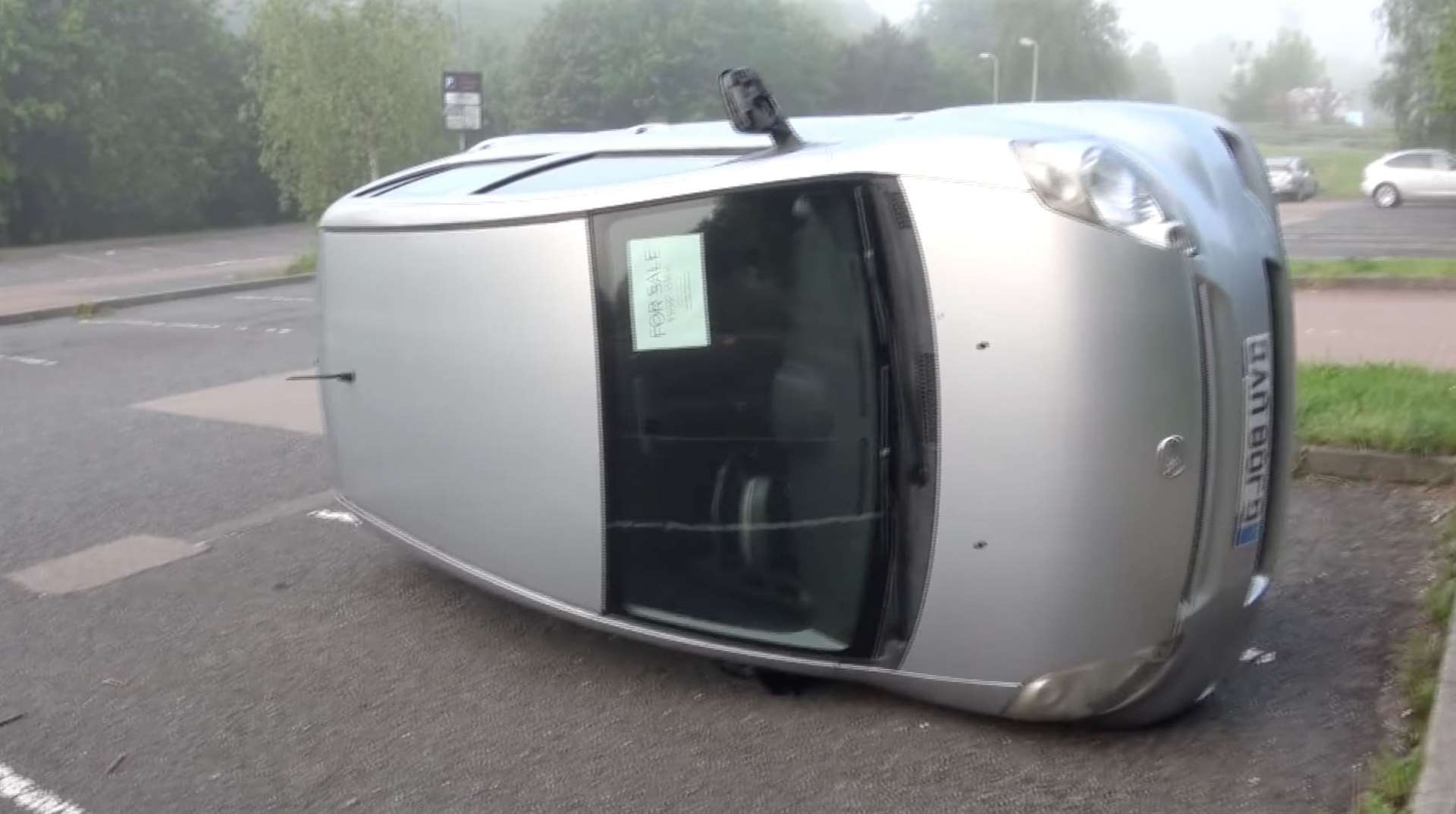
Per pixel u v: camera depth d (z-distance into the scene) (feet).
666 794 12.69
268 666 16.44
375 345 17.06
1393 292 42.70
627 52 229.66
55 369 42.09
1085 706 12.49
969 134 12.28
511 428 15.02
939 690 13.12
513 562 15.51
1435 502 19.98
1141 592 11.93
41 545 22.17
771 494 13.52
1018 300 11.69
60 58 129.70
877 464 12.79
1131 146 12.45
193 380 38.55
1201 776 12.26
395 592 18.89
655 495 14.12
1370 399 23.86
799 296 13.04
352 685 15.74
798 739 13.55
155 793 13.43
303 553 20.97
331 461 19.48
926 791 12.34
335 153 77.61
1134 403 11.57
